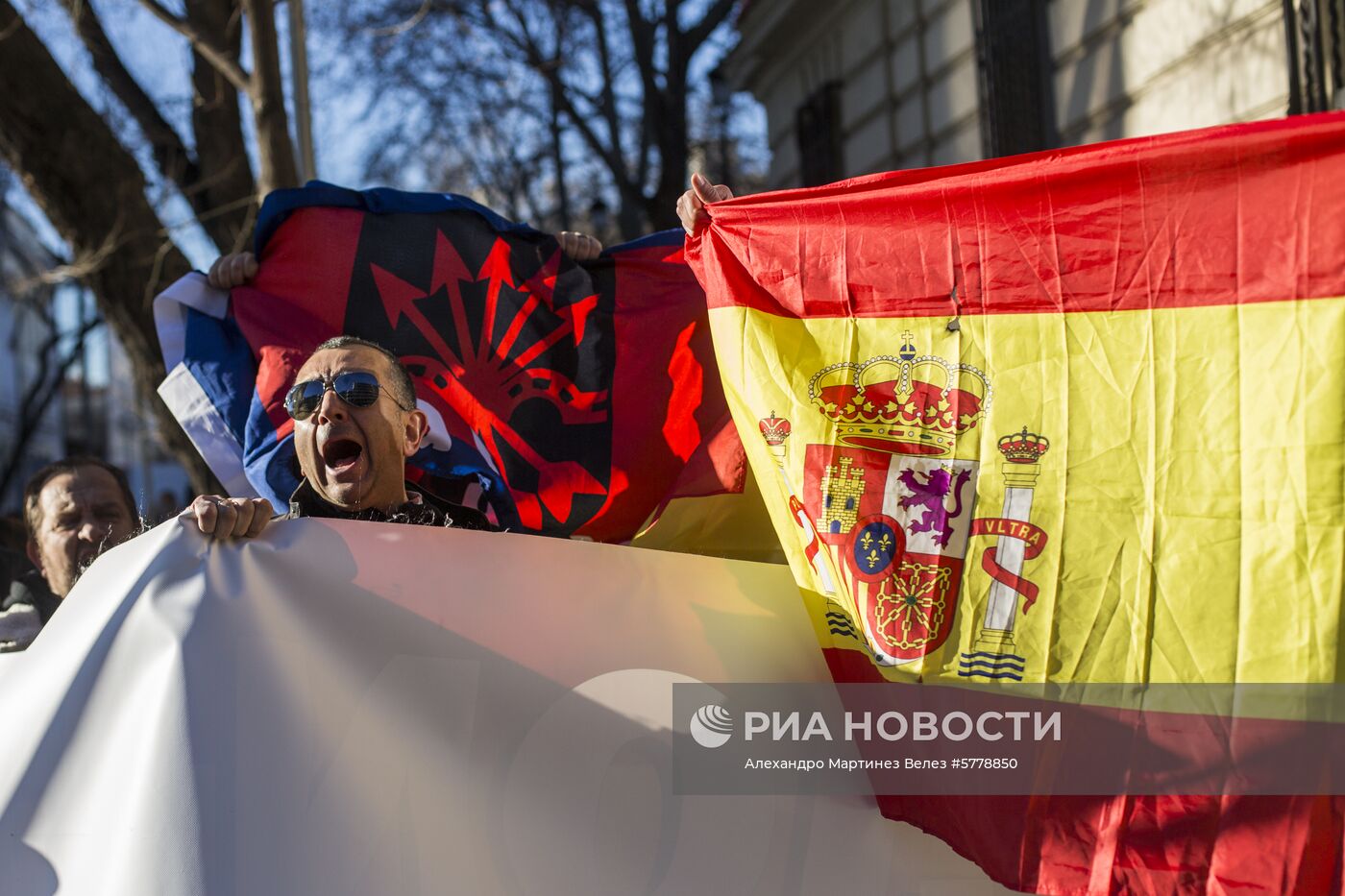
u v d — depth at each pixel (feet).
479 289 11.15
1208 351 7.23
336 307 10.88
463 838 6.97
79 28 24.00
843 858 7.60
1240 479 7.01
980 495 7.57
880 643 7.57
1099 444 7.38
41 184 20.11
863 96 31.73
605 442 10.75
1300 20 17.08
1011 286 7.80
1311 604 6.73
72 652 6.44
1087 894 6.86
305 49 20.84
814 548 7.94
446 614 7.27
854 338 8.22
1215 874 6.68
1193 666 6.91
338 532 7.11
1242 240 7.24
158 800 6.07
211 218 24.11
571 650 7.59
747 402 8.45
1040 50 23.86
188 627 6.43
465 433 10.52
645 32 40.96
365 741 6.80
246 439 10.29
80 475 10.97
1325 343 6.96
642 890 7.37
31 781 6.17
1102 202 7.62
